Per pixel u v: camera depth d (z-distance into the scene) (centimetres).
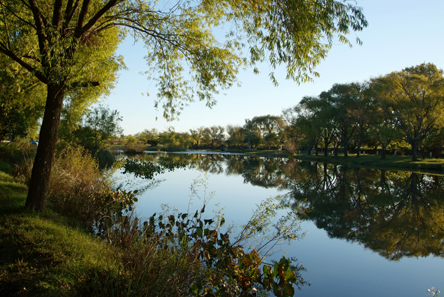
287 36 594
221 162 4059
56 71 507
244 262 426
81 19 599
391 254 748
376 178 2312
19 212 543
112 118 2620
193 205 1138
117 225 563
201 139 9469
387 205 1352
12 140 1628
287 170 2975
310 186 1888
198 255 489
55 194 750
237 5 646
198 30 750
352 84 3825
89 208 700
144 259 382
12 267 364
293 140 5594
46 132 579
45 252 411
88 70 590
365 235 902
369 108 3547
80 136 2439
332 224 1025
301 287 565
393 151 4772
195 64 740
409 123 3156
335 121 4028
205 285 395
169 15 713
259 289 493
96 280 351
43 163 579
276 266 398
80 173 851
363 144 5531
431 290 553
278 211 992
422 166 2841
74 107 1253
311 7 557
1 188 719
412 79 3072
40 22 559
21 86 951
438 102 2944
